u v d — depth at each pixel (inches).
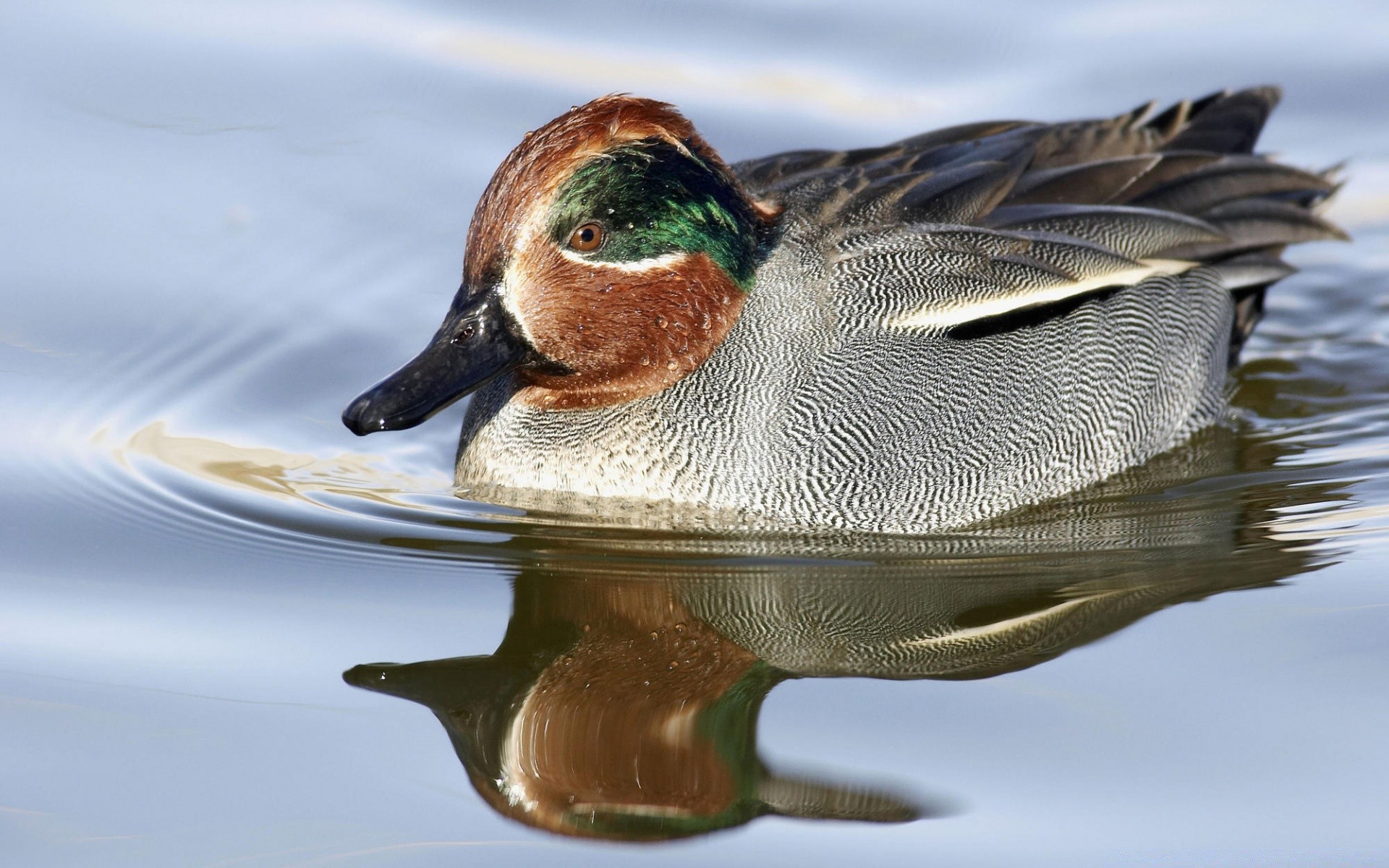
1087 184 504.7
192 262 569.6
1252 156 550.6
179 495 447.8
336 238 589.0
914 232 460.4
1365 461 486.9
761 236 449.4
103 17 682.2
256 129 634.8
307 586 402.3
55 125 624.7
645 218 418.9
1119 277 478.6
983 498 453.4
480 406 473.1
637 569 415.5
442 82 661.9
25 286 549.0
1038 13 699.4
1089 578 414.3
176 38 676.1
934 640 386.3
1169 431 502.0
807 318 442.6
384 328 552.4
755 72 668.7
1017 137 515.5
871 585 411.5
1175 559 424.2
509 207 413.4
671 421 441.1
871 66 675.4
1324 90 668.1
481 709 354.9
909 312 448.5
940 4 703.1
